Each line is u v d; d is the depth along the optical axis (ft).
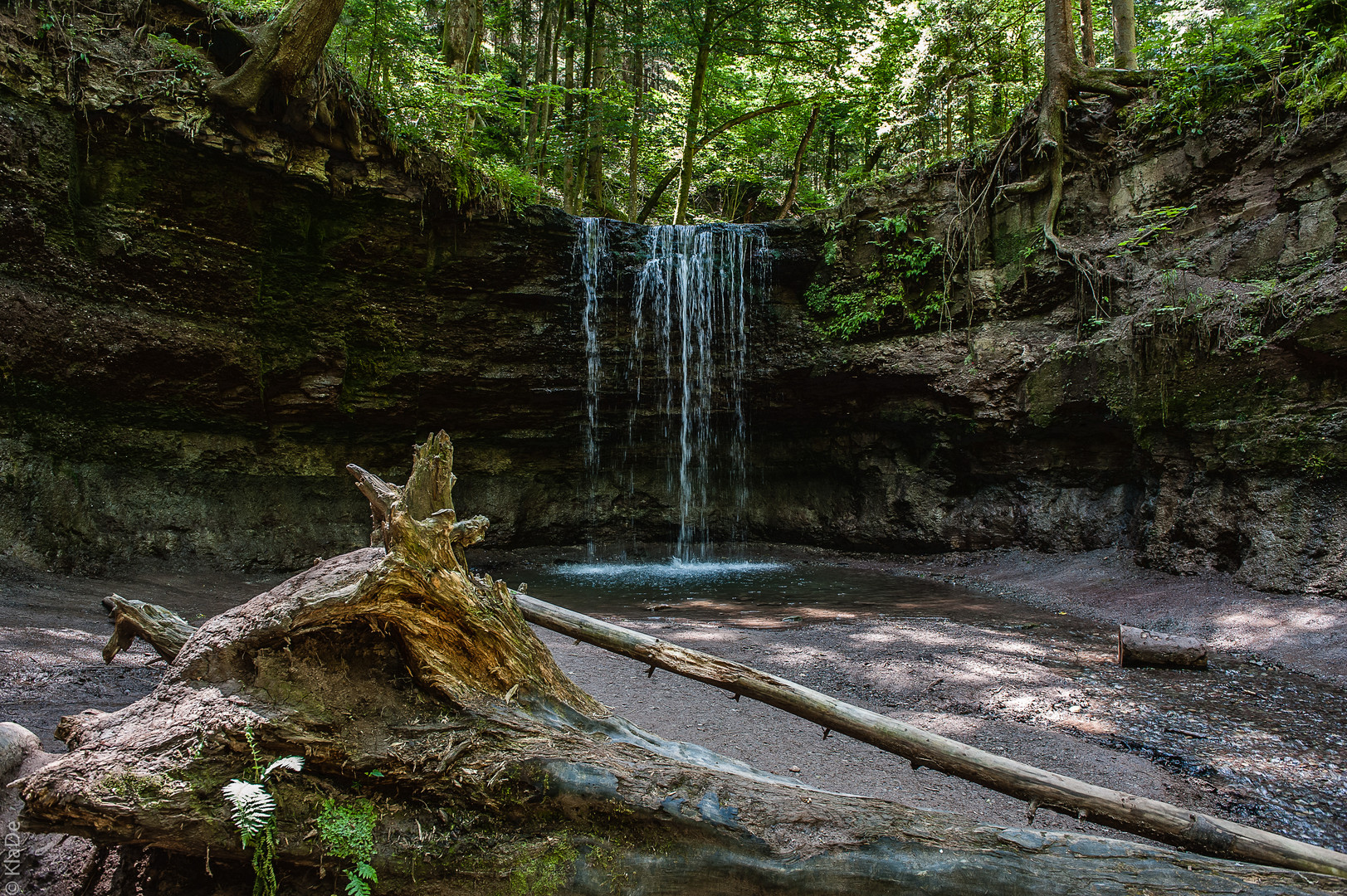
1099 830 11.71
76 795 6.93
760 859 7.49
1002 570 40.22
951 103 64.90
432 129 40.73
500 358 45.93
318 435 41.63
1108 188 40.06
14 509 27.73
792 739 15.31
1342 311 26.89
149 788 7.12
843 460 51.31
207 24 32.89
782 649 23.39
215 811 7.27
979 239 44.42
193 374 34.50
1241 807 12.78
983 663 22.11
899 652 23.20
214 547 35.09
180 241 33.55
